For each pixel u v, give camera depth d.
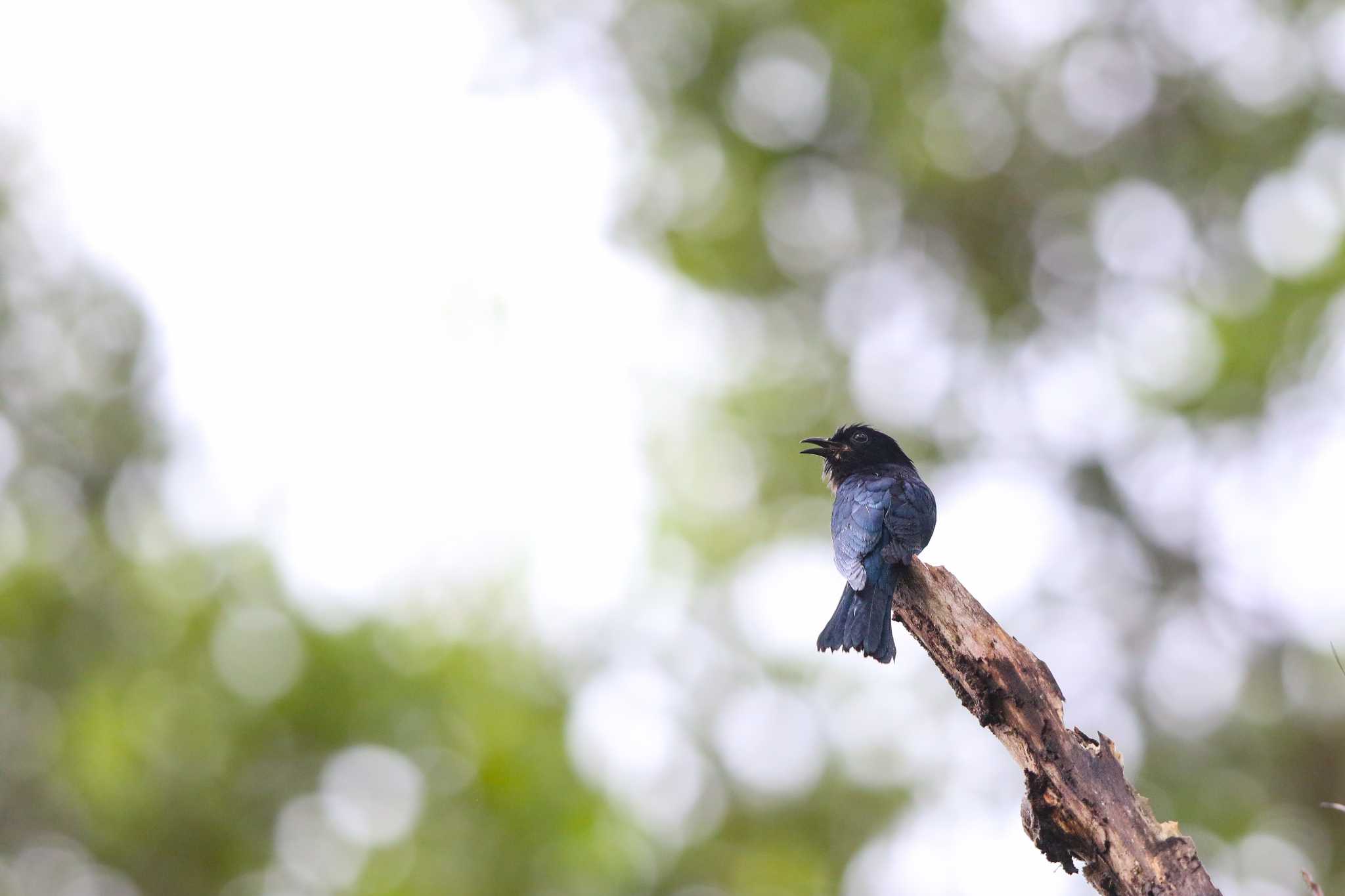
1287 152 21.02
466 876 16.72
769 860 18.11
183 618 18.75
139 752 18.08
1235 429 19.95
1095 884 6.45
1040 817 6.54
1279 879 17.80
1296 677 19.16
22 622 19.50
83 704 18.64
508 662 18.23
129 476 20.67
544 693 18.22
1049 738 6.65
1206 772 18.70
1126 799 6.43
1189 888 6.20
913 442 20.56
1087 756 6.56
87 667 19.42
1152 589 20.47
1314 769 18.50
